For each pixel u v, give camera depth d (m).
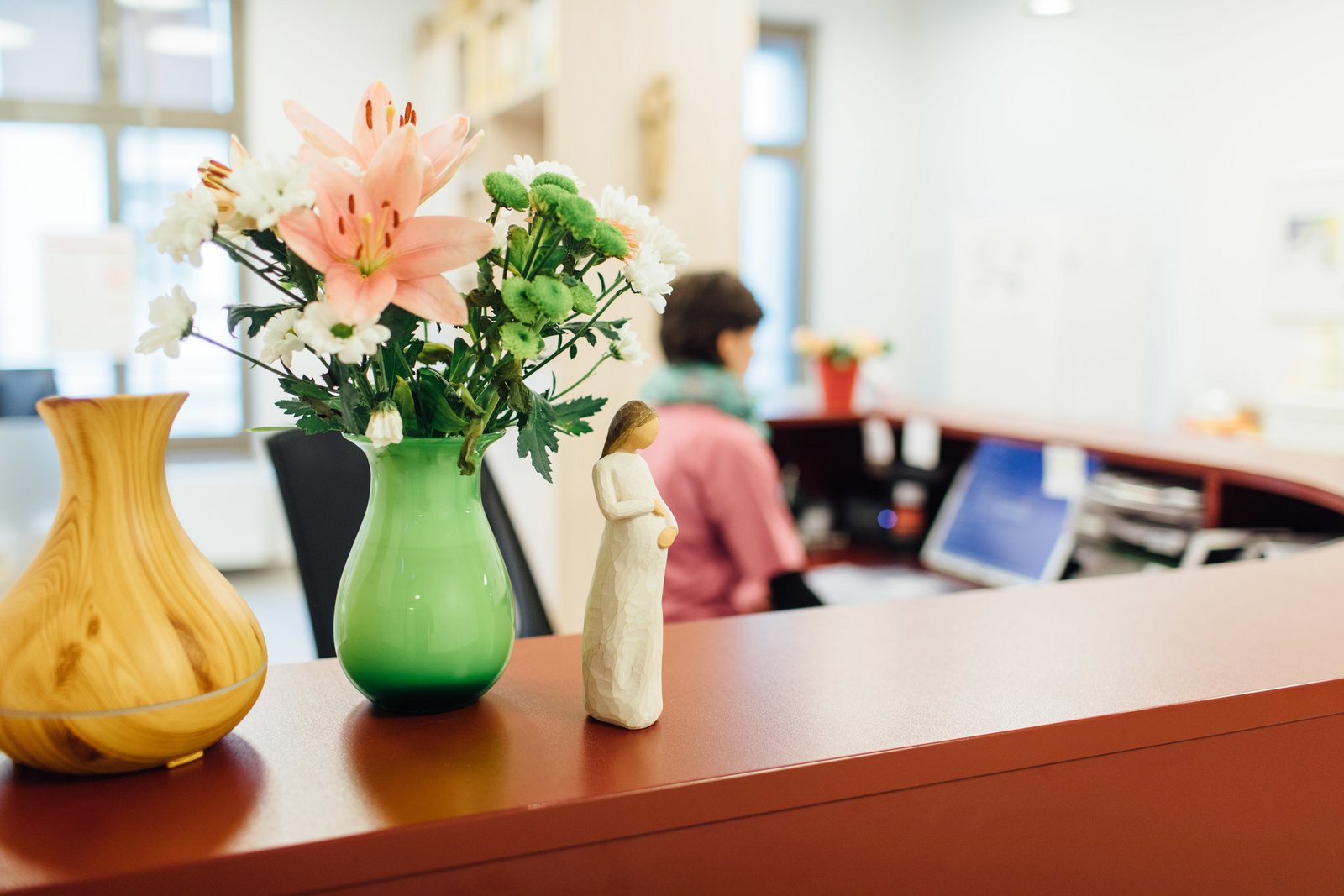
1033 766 0.89
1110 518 2.63
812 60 6.50
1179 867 0.97
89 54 5.08
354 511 1.45
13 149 4.94
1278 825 1.01
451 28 4.61
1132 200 5.31
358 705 0.94
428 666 0.88
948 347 5.85
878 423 3.46
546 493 3.25
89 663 0.73
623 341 0.87
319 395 0.83
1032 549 2.98
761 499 1.98
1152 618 1.22
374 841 0.70
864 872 0.84
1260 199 4.67
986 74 6.15
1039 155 5.83
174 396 0.79
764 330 6.75
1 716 0.74
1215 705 0.96
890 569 3.24
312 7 5.36
